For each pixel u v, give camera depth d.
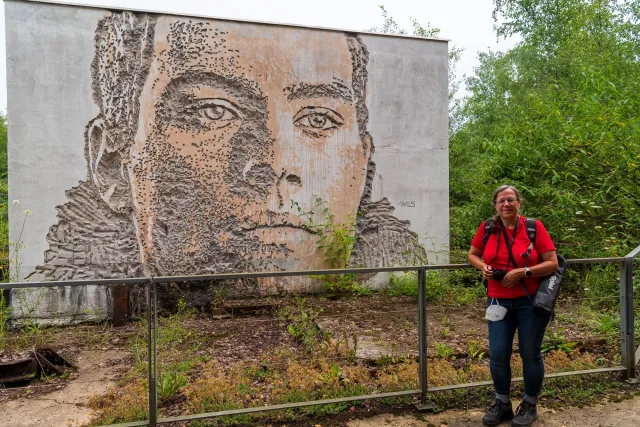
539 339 3.40
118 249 6.96
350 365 4.57
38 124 6.65
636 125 7.43
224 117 7.44
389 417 3.64
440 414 3.71
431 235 8.47
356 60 8.08
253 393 3.97
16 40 6.57
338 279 7.87
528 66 18.55
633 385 4.26
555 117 8.59
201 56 7.31
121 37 6.99
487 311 3.53
